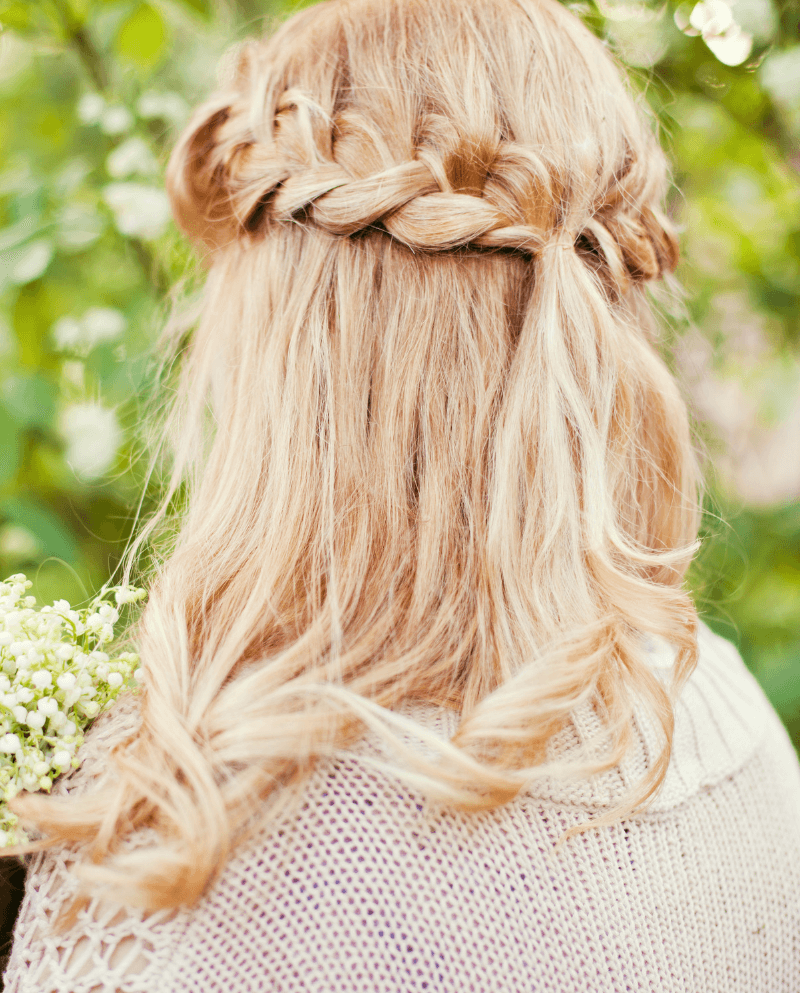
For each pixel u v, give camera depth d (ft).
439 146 2.08
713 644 2.74
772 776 2.28
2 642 1.94
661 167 2.79
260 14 4.55
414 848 1.74
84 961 1.69
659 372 2.62
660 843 1.95
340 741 1.79
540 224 2.12
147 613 2.04
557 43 2.28
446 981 1.68
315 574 1.99
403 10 2.28
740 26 4.08
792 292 4.66
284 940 1.66
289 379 2.11
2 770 1.88
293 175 2.15
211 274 2.58
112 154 4.26
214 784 1.69
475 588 2.03
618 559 2.21
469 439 2.10
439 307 2.13
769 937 2.05
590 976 1.77
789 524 4.79
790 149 4.38
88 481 4.36
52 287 4.11
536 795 1.86
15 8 4.08
